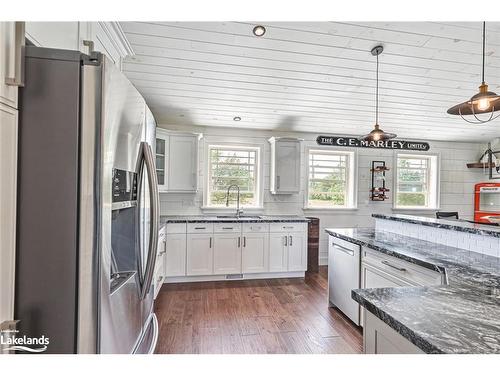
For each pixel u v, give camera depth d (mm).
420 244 2346
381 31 2301
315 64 2793
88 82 937
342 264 2809
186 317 2771
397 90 3338
